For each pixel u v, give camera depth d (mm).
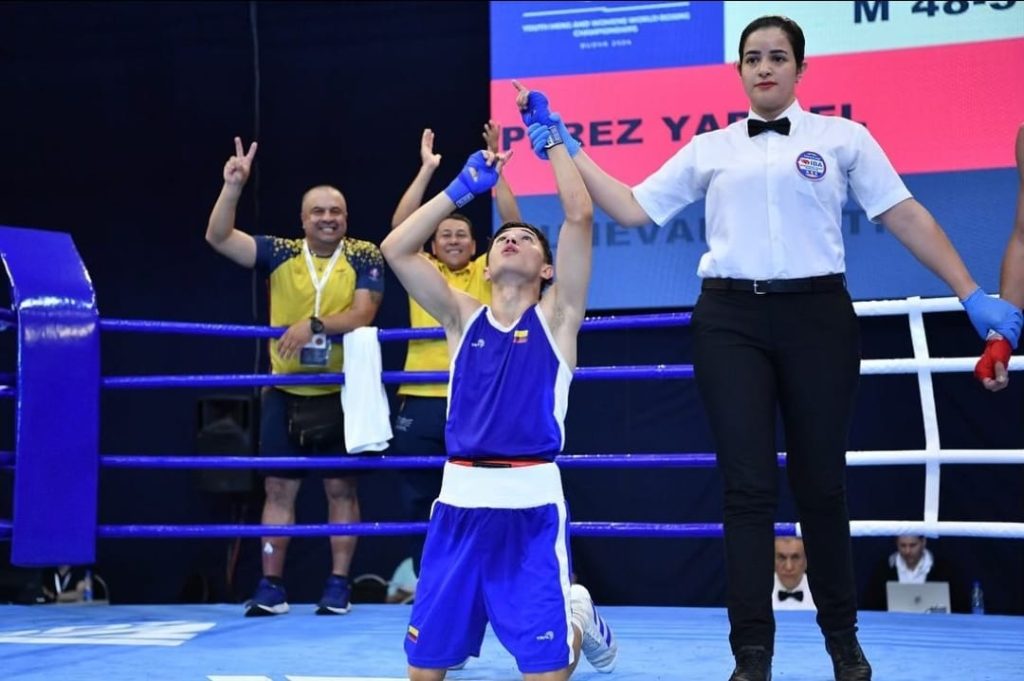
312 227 4020
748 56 2428
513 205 4043
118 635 3357
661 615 3701
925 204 4730
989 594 4801
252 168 5680
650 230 4957
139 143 5789
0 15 5871
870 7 4820
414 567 4238
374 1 5652
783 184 2365
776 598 4582
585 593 2494
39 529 3695
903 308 3588
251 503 5523
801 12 4883
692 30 4973
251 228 5656
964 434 4895
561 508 2256
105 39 5832
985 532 3381
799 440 2365
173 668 2799
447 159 5527
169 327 3877
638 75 5004
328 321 3869
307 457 3924
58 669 2787
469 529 2232
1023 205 2578
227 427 5266
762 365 2369
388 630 3439
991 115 4695
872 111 4793
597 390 5215
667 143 4961
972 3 4738
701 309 2424
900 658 2834
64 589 5367
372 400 3801
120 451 5641
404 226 2398
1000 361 2447
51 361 3754
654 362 5160
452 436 2297
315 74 5668
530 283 2379
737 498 2322
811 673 2658
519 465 2246
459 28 5562
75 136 5828
